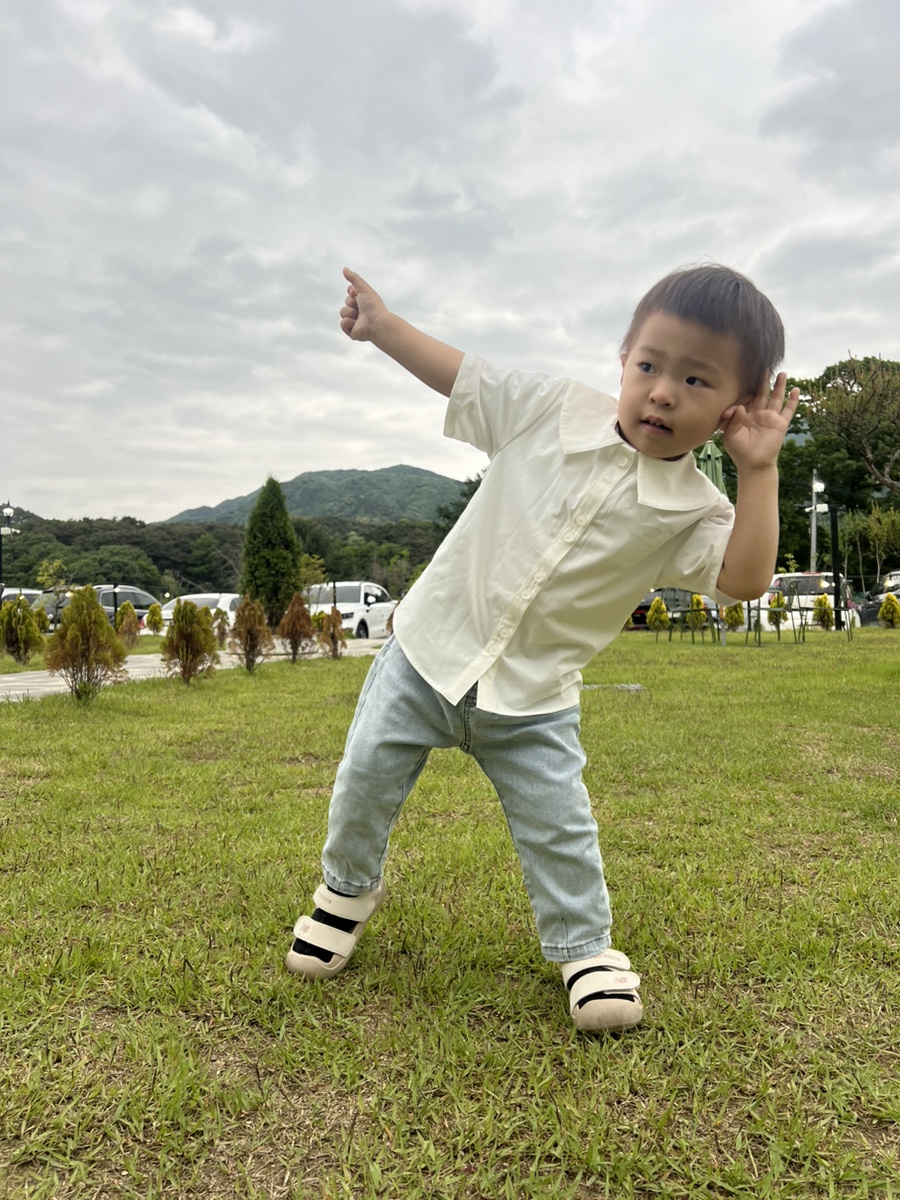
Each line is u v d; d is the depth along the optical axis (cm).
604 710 656
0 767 448
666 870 285
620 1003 178
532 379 194
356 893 205
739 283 167
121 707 688
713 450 1350
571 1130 145
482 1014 189
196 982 196
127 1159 138
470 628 185
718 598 183
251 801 378
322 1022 183
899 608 1977
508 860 289
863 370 1359
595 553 179
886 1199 134
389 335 201
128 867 277
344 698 764
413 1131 147
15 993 188
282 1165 138
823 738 530
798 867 286
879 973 205
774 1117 151
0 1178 134
